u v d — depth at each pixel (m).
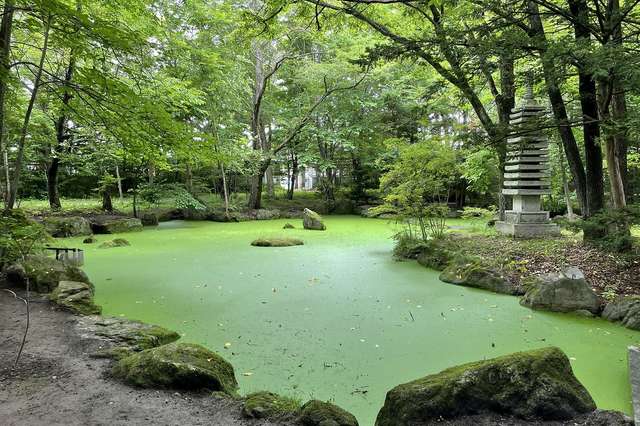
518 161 8.09
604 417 2.14
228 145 14.94
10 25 5.40
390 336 4.08
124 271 6.94
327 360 3.53
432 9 7.62
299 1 7.42
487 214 10.45
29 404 2.49
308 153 18.95
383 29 8.09
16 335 3.67
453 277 6.19
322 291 5.72
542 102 10.09
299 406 2.51
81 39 4.81
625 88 4.57
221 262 7.70
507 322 4.48
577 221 5.41
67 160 13.42
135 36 4.85
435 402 2.21
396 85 17.08
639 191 9.20
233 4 14.86
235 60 15.54
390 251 8.87
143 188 14.67
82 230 11.21
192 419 2.35
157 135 5.54
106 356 3.23
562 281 4.86
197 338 4.02
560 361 2.39
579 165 6.77
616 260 5.66
